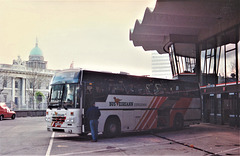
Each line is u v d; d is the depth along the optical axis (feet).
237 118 71.92
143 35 107.14
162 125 57.98
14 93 277.03
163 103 58.49
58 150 33.73
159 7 69.87
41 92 268.82
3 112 107.24
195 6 69.56
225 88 76.89
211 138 46.85
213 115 84.33
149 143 40.65
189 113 65.67
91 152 32.22
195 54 95.09
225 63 77.87
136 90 53.01
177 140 44.27
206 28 87.51
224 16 74.54
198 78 93.81
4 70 268.82
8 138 46.68
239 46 71.41
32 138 46.93
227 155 30.45
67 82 44.80
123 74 51.08
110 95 47.96
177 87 63.31
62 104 44.50
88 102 44.39
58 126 44.42
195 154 30.99
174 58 98.73
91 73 45.52
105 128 46.88
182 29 93.25
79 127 42.91
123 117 49.67
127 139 45.91
